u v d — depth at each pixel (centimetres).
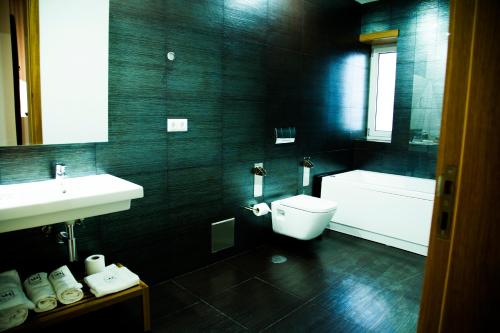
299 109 361
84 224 218
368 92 457
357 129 453
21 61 185
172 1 244
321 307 234
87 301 183
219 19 275
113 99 222
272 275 279
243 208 318
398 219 336
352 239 364
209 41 270
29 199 163
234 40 289
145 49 233
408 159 407
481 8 82
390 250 336
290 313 227
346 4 405
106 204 182
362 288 261
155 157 248
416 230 326
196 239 283
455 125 87
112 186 196
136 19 226
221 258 306
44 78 194
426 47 382
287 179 362
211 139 283
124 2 219
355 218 369
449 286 92
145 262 253
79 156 213
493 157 83
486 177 84
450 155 89
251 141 316
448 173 89
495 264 84
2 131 184
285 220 329
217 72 279
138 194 190
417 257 320
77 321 215
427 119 388
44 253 205
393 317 224
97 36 210
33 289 175
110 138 224
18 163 191
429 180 384
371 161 439
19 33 183
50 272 204
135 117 234
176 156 261
